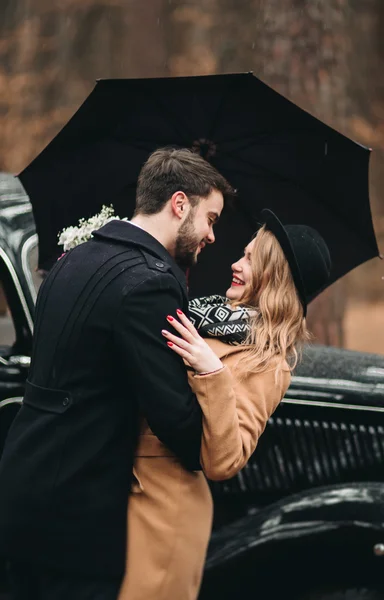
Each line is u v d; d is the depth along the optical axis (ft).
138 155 10.95
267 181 11.03
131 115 10.50
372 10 47.09
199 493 8.89
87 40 43.60
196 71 42.88
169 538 8.54
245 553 11.15
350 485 11.22
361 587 11.10
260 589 11.35
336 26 23.59
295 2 23.03
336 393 11.41
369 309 39.78
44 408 8.25
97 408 8.19
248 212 11.32
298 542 11.06
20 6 42.45
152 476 8.63
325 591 11.21
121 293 8.05
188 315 8.61
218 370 8.17
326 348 12.64
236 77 9.84
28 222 11.67
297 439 11.50
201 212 8.82
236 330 8.89
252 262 9.25
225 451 8.17
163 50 43.96
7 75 41.16
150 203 8.83
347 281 41.16
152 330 8.03
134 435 8.52
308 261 9.27
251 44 42.11
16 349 11.34
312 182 10.77
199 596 11.39
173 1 43.27
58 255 11.02
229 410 8.18
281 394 8.95
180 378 8.13
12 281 11.16
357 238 10.89
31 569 8.61
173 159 8.82
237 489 11.44
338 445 11.49
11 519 8.20
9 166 39.40
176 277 8.40
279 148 10.68
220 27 42.98
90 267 8.31
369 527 10.85
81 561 8.13
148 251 8.42
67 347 8.17
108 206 11.05
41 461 8.13
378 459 11.42
